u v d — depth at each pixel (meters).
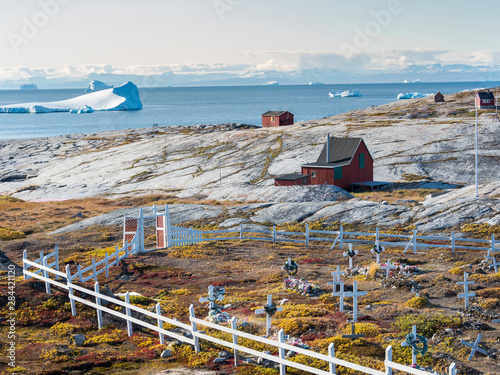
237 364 15.23
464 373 14.59
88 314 19.98
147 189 80.50
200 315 20.69
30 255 34.78
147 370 14.91
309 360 14.90
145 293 24.45
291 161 91.06
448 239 33.25
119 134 160.25
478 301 21.41
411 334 14.98
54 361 15.34
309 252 34.81
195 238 38.75
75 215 55.12
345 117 149.25
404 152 91.00
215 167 93.62
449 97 169.38
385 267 26.12
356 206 47.91
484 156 82.75
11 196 78.00
